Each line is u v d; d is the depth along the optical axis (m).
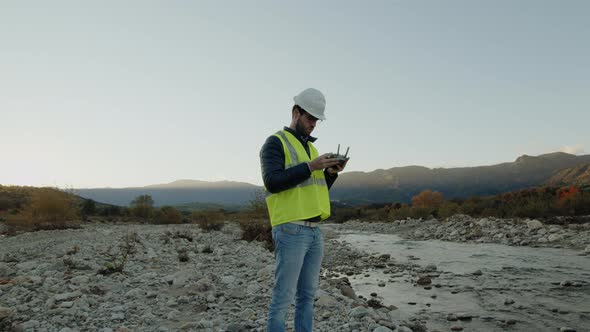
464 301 6.77
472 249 13.88
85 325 4.48
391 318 5.46
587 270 9.08
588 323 5.32
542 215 21.48
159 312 5.10
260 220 20.14
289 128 3.04
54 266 8.11
